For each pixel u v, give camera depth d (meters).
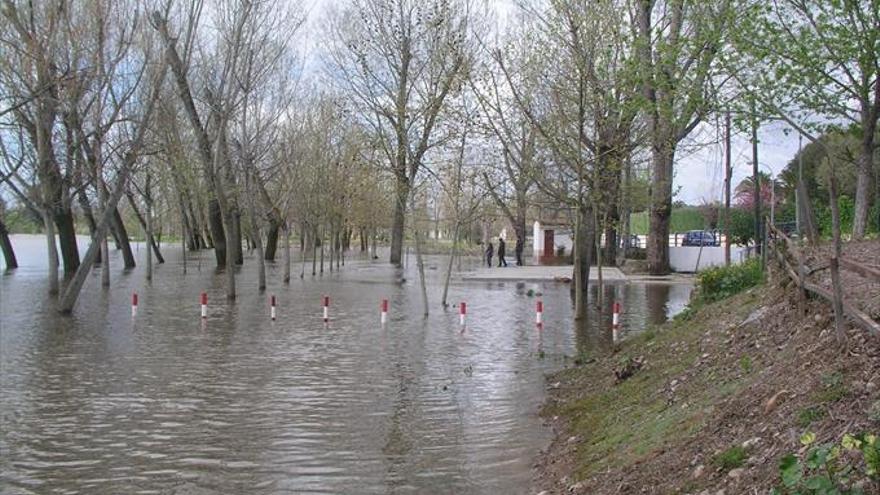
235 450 9.41
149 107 24.33
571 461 8.11
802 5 14.55
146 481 8.28
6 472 8.62
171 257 64.88
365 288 35.06
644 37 17.03
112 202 25.09
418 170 25.94
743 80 15.41
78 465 8.85
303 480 8.24
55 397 12.48
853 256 12.13
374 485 8.03
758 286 12.98
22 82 21.66
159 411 11.48
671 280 35.97
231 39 29.44
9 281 38.47
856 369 6.17
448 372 14.47
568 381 12.98
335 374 14.36
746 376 7.87
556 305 26.73
